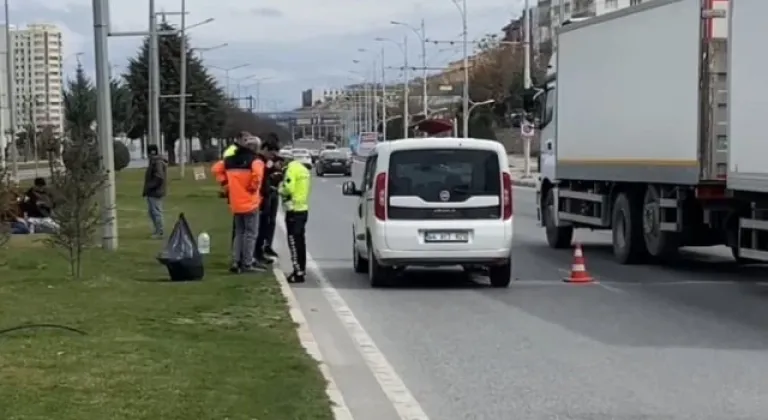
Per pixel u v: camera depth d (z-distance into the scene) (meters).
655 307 14.23
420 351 11.23
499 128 95.62
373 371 10.18
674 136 17.80
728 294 15.49
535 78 68.56
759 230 16.03
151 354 10.10
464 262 16.27
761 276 17.81
